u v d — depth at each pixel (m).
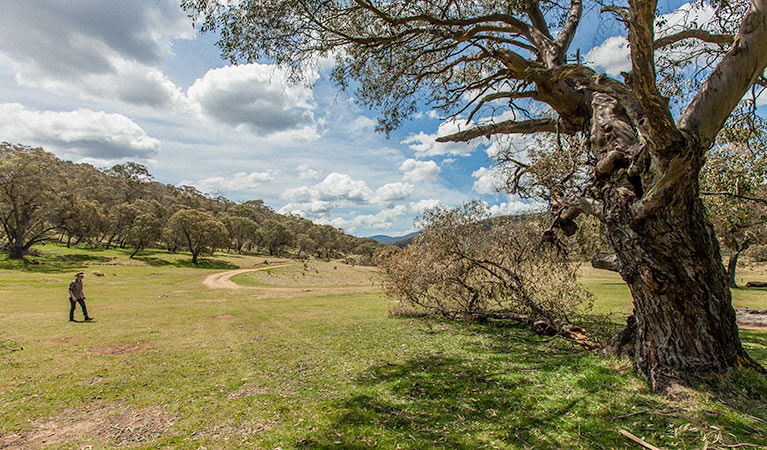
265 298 23.16
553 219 7.49
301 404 4.54
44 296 19.86
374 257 12.36
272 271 48.38
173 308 16.39
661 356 4.52
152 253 72.50
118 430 3.96
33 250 53.69
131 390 5.25
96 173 107.25
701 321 4.39
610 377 4.85
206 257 75.38
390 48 8.47
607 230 5.18
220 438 3.69
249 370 6.22
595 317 9.48
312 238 119.75
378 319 11.88
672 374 4.33
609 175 5.11
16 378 5.79
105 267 48.09
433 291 11.10
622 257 4.93
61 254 54.19
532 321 8.98
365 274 49.47
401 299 11.41
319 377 5.69
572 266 9.38
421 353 7.01
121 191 102.19
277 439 3.61
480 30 7.07
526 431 3.56
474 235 10.18
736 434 3.21
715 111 3.92
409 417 4.02
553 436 3.43
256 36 6.99
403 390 4.91
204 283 36.44
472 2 8.49
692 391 4.03
